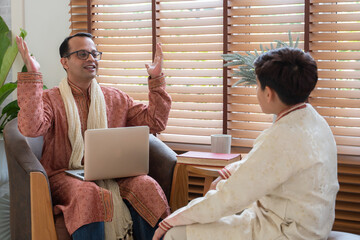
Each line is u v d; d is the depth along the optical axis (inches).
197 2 134.8
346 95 121.9
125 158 93.9
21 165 89.0
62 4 149.7
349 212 126.1
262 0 127.5
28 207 88.4
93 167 90.9
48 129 103.5
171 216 66.8
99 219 88.0
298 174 60.7
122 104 112.8
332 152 64.5
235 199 61.5
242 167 61.4
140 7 141.5
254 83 106.0
